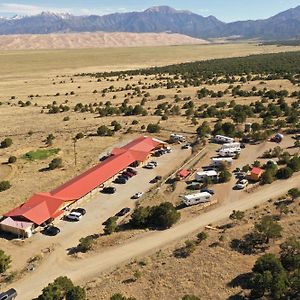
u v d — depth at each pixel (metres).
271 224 66.81
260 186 88.94
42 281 62.00
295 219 72.38
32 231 75.81
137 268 63.03
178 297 55.50
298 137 120.25
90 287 59.22
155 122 144.38
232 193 86.62
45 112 168.50
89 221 79.69
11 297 57.59
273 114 142.38
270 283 53.34
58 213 80.50
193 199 82.00
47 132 138.12
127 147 111.81
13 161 109.81
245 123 135.00
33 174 101.75
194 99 180.75
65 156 113.75
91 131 137.00
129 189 92.88
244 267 60.59
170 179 96.31
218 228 72.69
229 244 66.69
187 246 67.12
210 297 55.09
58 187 90.06
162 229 74.38
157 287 57.91
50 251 69.75
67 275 63.03
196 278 59.06
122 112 161.00
